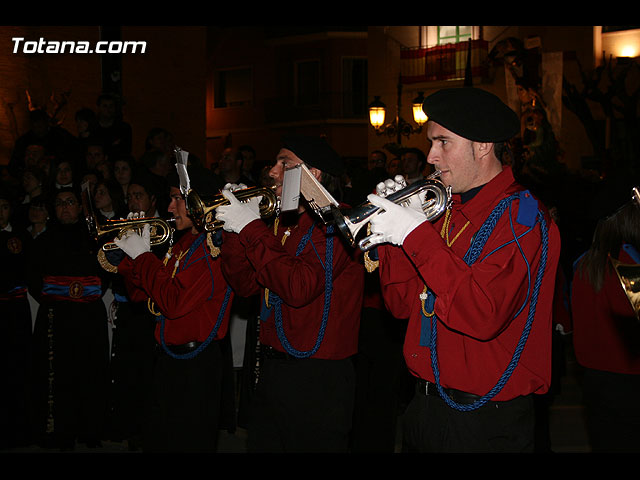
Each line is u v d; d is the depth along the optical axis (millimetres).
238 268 3262
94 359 5348
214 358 3656
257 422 3291
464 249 2500
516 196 2438
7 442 5301
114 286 5398
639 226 3227
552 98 16781
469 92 2477
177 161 3170
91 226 3701
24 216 6148
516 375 2416
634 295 2682
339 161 3420
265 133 27016
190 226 3789
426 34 19312
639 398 3260
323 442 3189
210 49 27875
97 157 7566
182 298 3496
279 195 3318
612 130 16000
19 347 5426
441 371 2457
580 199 12250
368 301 4527
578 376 7902
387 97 19734
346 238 2438
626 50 18656
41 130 8188
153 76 12750
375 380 4508
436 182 2479
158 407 3609
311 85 26203
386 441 4480
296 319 3189
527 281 2324
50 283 5320
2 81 10844
